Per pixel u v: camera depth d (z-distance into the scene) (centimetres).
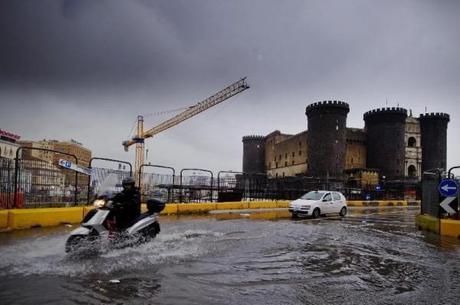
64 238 962
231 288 580
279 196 3562
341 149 7075
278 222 1741
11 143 4900
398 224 1792
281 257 846
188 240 1032
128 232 817
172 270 671
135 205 856
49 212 1252
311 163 7156
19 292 515
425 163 8250
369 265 788
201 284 594
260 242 1059
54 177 1490
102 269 650
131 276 616
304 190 3703
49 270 629
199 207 2180
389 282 648
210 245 964
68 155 1590
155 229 926
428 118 8281
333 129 7019
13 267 644
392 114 7538
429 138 8256
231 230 1315
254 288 585
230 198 2594
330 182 4541
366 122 8125
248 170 10481
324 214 2211
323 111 7069
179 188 2270
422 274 713
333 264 788
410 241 1164
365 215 2469
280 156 9162
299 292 571
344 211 2336
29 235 1018
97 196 829
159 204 929
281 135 9606
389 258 870
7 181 1291
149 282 588
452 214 1392
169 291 549
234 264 750
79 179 1605
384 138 7575
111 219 802
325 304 518
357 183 6369
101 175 1647
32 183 1388
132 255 769
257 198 3120
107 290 539
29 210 1197
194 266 713
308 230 1418
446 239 1223
